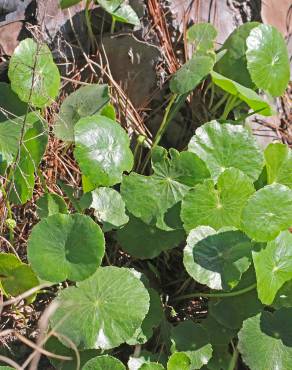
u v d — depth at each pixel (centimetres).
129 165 51
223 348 52
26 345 52
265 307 54
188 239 49
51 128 58
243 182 51
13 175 52
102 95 55
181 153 53
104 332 46
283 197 49
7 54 60
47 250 47
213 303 53
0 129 54
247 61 58
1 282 49
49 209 51
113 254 57
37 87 53
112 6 60
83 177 53
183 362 47
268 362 48
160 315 51
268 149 54
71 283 54
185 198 51
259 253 49
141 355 49
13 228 54
